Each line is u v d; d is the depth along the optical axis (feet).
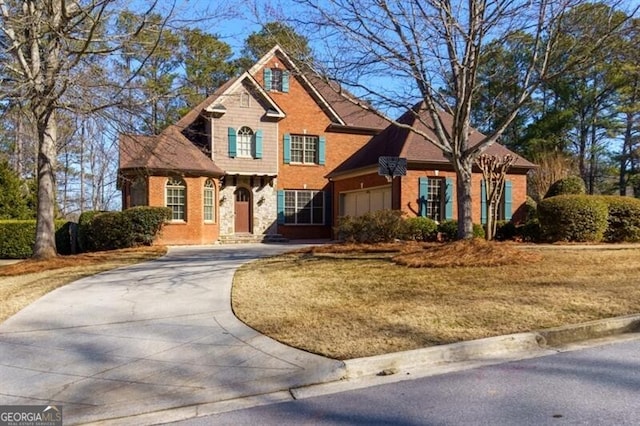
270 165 79.41
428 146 66.13
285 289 28.84
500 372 15.76
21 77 41.63
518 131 120.06
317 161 84.69
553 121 113.19
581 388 14.16
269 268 37.65
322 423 12.54
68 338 20.59
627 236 51.96
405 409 13.12
